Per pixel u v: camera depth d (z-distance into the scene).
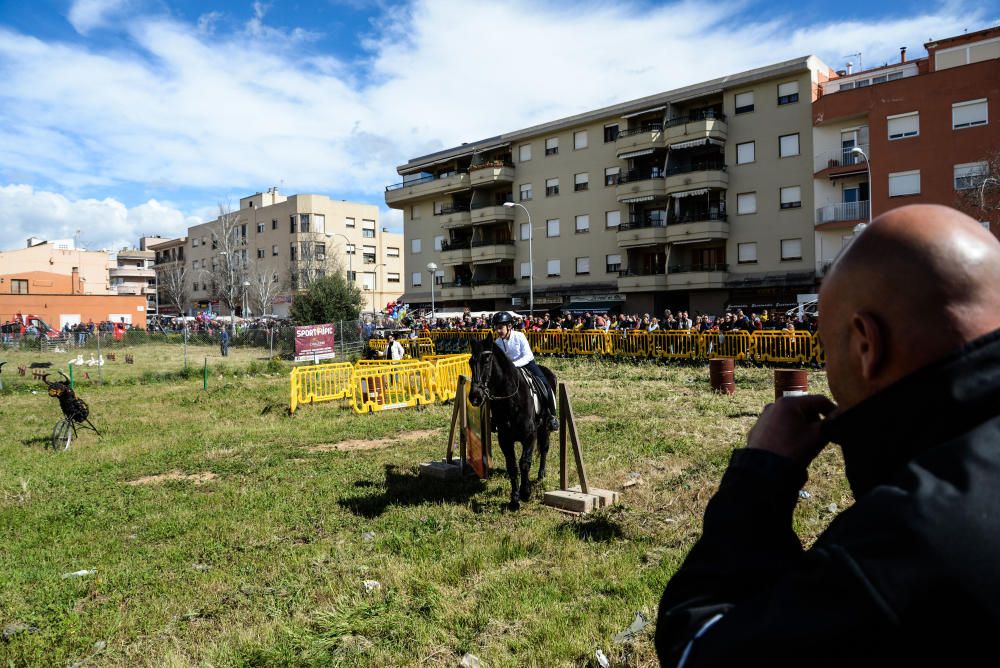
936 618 0.58
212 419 14.48
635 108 40.94
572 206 45.09
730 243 38.16
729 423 11.60
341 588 5.16
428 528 6.53
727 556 0.81
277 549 6.19
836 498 6.78
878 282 0.73
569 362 25.59
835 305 0.81
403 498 7.68
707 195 38.53
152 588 5.36
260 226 77.69
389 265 79.00
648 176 40.81
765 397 15.00
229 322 55.56
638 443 10.16
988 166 28.09
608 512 6.80
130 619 4.78
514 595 4.83
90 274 83.44
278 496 8.03
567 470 7.66
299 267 69.94
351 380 16.03
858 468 0.78
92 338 40.72
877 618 0.59
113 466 10.06
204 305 85.75
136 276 104.31
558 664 3.93
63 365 30.30
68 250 81.50
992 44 32.41
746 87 37.41
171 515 7.40
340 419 13.96
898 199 31.94
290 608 4.87
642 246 41.03
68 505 7.96
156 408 16.36
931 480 0.64
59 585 5.46
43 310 52.78
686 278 38.53
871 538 0.64
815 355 20.09
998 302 0.70
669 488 7.59
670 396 15.38
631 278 40.50
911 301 0.70
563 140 45.53
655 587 4.88
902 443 0.71
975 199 28.06
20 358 33.94
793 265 35.97
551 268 46.38
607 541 5.91
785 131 36.09
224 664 4.11
